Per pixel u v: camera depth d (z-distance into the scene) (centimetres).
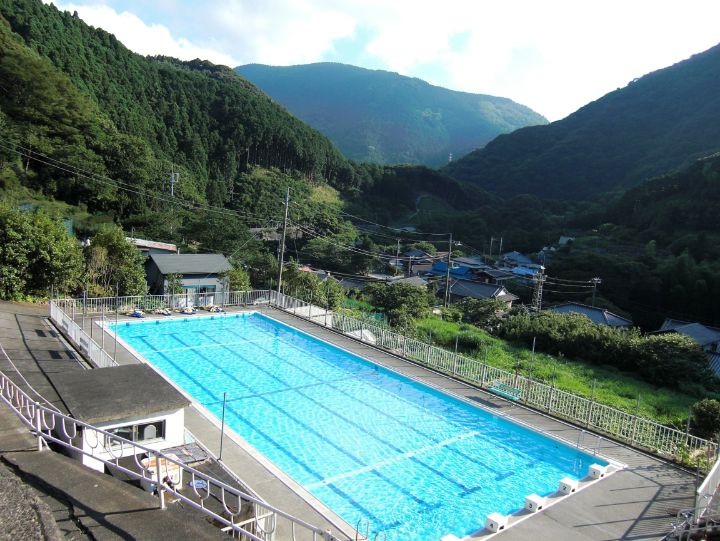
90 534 421
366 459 1171
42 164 4541
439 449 1237
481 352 2380
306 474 1090
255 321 2377
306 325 2244
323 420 1372
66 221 3706
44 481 500
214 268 3011
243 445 1109
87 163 4741
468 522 945
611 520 887
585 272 5822
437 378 1653
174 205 5541
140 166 5366
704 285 4931
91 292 2355
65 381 988
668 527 866
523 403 1465
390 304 3309
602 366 2475
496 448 1255
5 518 374
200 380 1619
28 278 2120
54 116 5044
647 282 5272
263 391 1557
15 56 4988
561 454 1224
